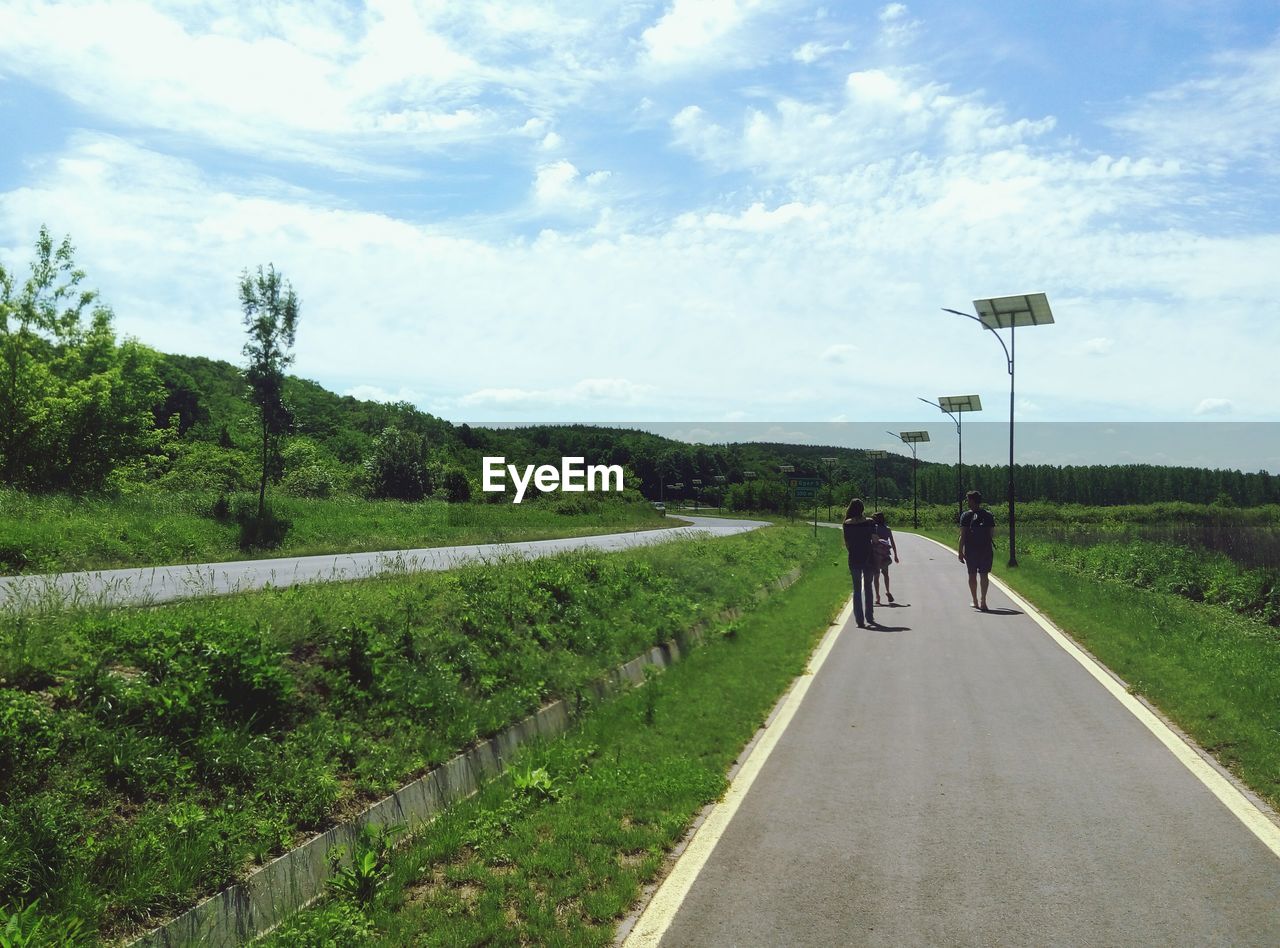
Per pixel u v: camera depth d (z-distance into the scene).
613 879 4.72
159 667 5.57
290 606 7.86
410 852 5.09
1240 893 4.37
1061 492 120.88
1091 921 4.10
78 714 4.81
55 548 19.11
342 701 6.50
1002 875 4.64
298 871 4.69
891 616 15.58
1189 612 15.24
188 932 4.02
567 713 8.39
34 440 36.31
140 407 40.94
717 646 12.25
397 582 11.04
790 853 5.04
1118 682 9.70
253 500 28.83
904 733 7.69
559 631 10.26
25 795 4.21
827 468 95.94
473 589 10.52
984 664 10.84
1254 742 6.91
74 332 38.78
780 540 35.12
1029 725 7.86
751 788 6.28
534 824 5.59
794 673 10.54
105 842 4.19
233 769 5.12
